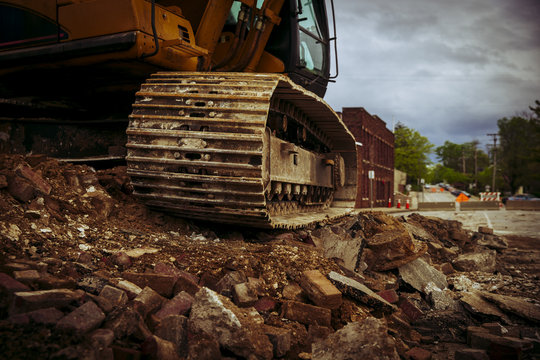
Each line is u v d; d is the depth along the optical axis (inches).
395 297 208.5
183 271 171.5
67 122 316.2
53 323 116.3
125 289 144.9
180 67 272.2
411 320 205.9
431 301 230.2
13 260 146.3
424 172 3058.6
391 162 1729.8
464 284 266.8
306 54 353.4
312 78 357.4
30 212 180.2
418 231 375.9
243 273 177.5
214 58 320.5
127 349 114.3
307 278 180.9
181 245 206.2
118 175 267.0
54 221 189.8
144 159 215.5
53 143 318.7
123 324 122.8
